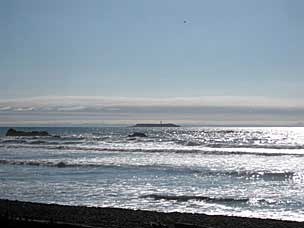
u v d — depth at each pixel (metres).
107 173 29.14
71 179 26.27
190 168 31.75
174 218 14.35
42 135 126.25
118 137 110.81
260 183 24.19
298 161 38.22
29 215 14.20
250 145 68.19
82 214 14.69
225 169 31.22
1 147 65.50
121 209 15.80
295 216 15.82
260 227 13.29
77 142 82.06
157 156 44.69
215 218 14.49
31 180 25.97
